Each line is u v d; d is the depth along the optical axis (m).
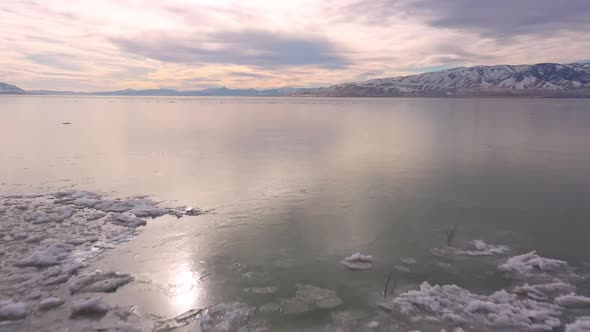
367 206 11.98
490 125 41.81
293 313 6.52
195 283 7.48
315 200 12.59
